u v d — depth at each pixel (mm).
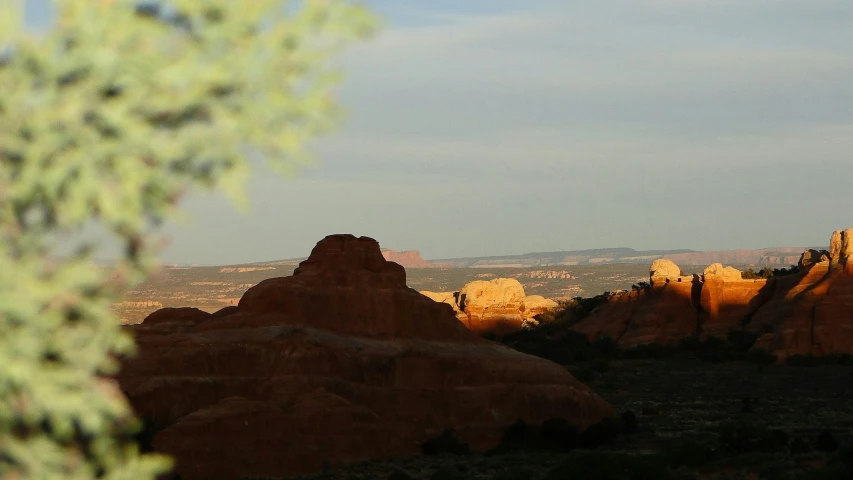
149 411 64312
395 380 75188
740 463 63406
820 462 62219
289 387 69062
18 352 9867
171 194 10414
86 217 10047
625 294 180625
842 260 159250
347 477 60031
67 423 10273
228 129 10383
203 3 10344
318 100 10672
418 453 71625
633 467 54344
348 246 81188
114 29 10008
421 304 80938
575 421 80250
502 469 63562
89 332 10383
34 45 9867
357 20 10695
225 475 60281
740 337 155000
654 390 120250
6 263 9844
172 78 10133
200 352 68438
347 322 77062
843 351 145625
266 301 75062
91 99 9984
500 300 197500
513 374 79750
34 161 9758
